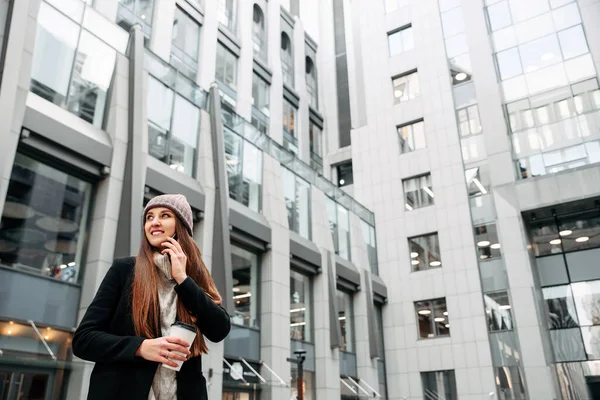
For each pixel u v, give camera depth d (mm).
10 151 11266
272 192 20500
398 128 32062
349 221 27422
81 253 12883
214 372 15180
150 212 2168
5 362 8734
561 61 27250
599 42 26328
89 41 14484
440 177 29109
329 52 41156
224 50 28672
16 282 11195
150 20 23297
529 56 28359
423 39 32625
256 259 19250
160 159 15820
